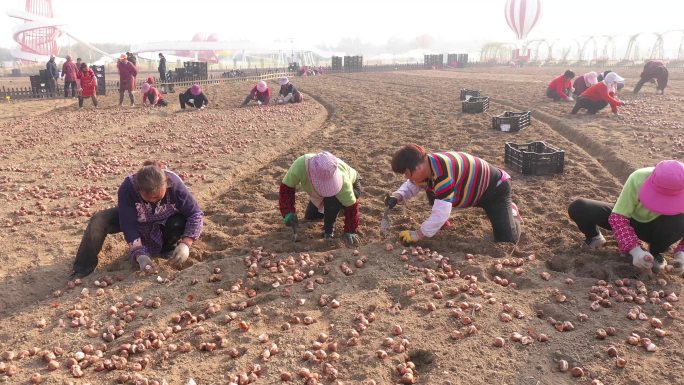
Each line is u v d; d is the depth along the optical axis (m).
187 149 10.38
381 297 4.35
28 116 16.03
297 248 5.38
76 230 6.04
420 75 36.62
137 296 4.41
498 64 61.09
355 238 5.48
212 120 14.18
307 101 18.73
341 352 3.63
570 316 3.98
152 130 12.80
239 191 7.60
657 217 4.48
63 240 5.74
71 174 8.55
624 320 3.90
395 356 3.55
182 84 27.31
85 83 17.67
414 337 3.77
